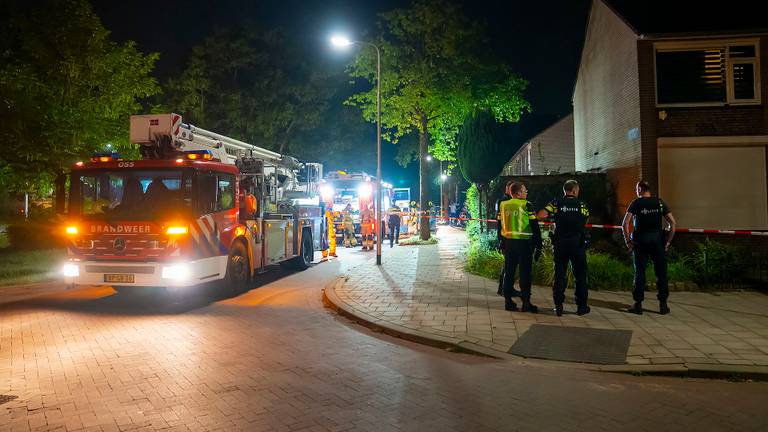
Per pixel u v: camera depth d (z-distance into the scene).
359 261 16.95
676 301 8.92
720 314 7.98
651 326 7.36
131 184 9.45
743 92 13.69
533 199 14.60
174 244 9.14
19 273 13.04
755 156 13.70
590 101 18.91
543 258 10.92
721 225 13.68
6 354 6.51
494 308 8.73
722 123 13.62
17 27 15.12
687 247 13.68
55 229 18.50
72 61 14.97
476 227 16.92
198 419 4.47
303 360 6.25
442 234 30.84
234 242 10.75
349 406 4.77
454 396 5.02
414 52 22.09
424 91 21.44
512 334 7.11
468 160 16.83
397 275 12.61
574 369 5.85
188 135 11.70
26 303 9.97
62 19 14.93
